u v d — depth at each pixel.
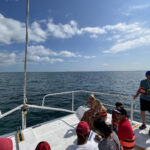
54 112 8.66
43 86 29.56
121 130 1.89
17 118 7.59
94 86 29.38
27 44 2.28
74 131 3.02
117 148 1.40
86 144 1.44
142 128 3.01
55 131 3.02
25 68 2.46
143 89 2.93
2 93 19.16
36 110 9.12
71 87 27.28
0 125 6.58
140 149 2.32
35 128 3.15
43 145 1.19
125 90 22.72
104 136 1.44
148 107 2.89
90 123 3.03
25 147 2.25
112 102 12.88
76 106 10.72
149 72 2.74
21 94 18.06
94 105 3.20
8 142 1.37
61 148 2.39
